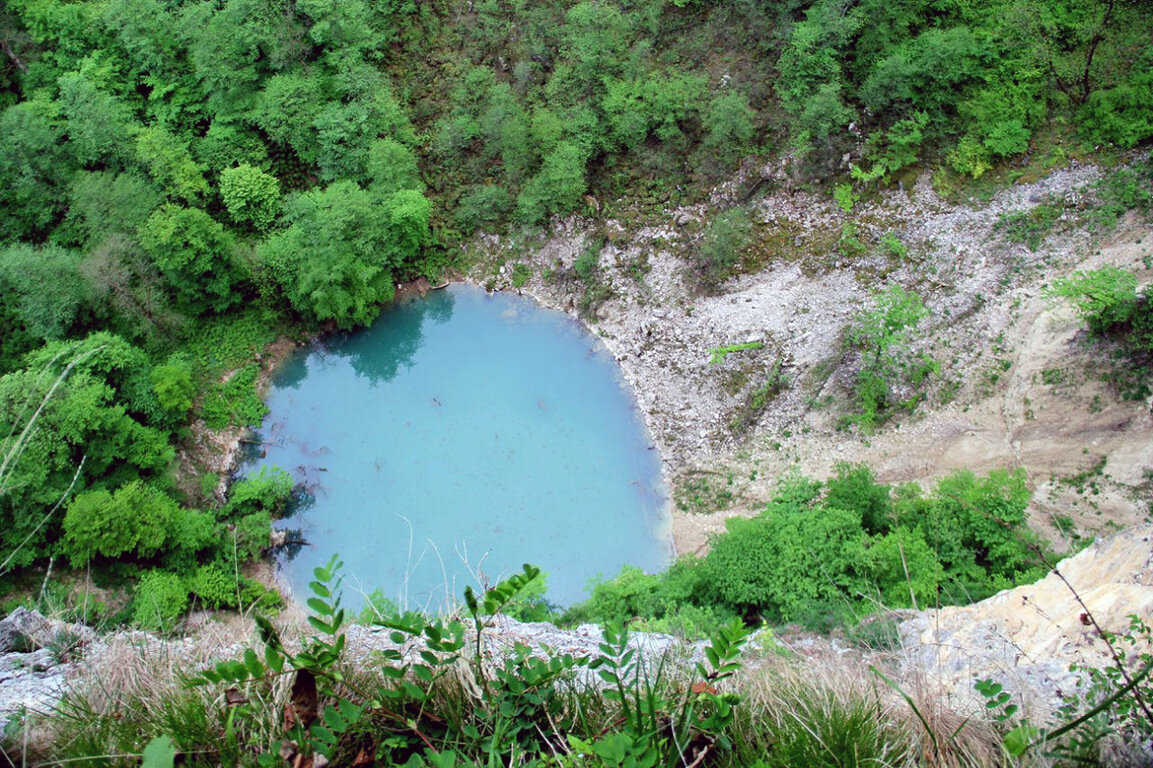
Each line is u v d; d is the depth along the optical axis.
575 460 33.03
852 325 31.97
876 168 32.75
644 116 34.69
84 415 28.39
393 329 36.72
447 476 32.94
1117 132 31.12
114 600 27.44
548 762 6.18
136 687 7.28
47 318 31.88
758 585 22.75
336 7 35.72
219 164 36.25
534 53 37.25
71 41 37.00
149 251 33.12
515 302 36.78
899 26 33.12
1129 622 12.13
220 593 28.84
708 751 6.61
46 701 7.75
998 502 24.38
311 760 6.08
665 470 32.50
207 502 32.03
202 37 35.09
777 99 34.94
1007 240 31.52
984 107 32.34
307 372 35.84
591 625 16.98
